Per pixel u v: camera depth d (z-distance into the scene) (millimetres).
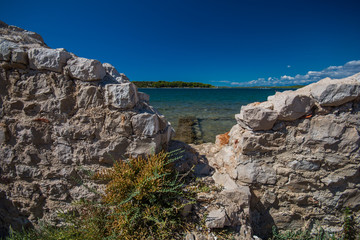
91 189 3094
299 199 3330
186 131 11047
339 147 3059
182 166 3652
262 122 3109
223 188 3389
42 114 3062
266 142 3240
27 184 3293
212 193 3238
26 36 3383
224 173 3781
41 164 3230
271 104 3279
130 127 3107
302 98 2988
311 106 3031
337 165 3117
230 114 17344
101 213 3014
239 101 33188
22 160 3217
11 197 3393
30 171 3250
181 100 34375
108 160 3213
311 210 3371
